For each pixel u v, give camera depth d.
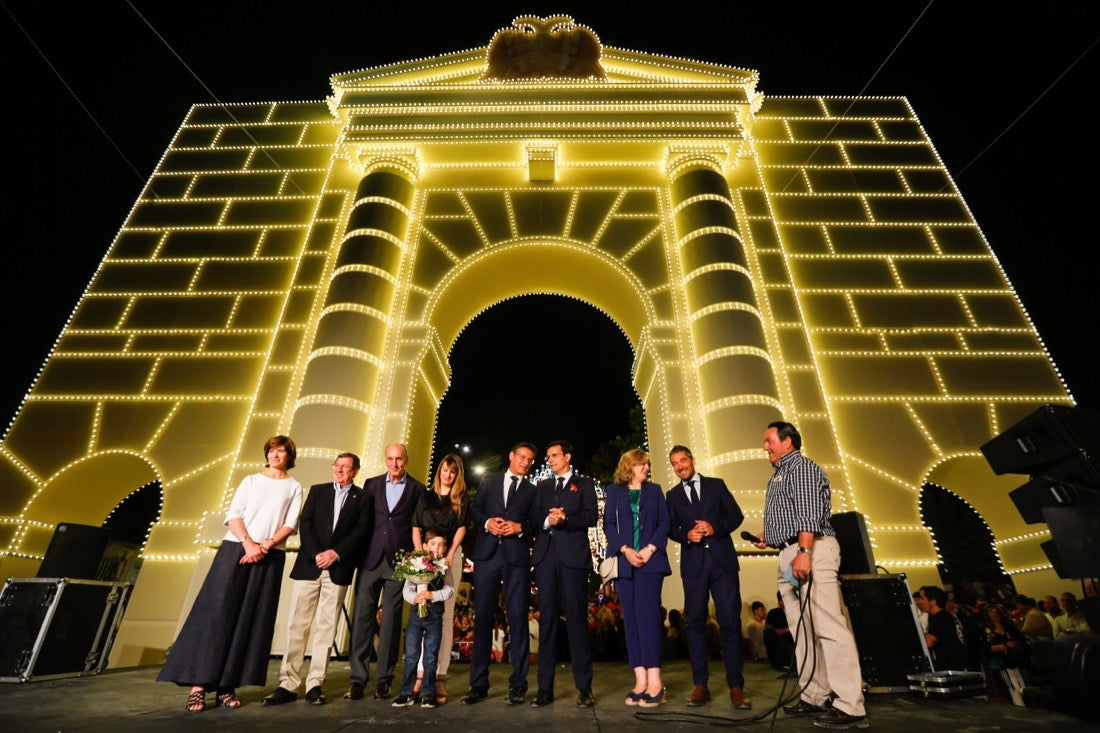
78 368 14.28
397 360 14.27
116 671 7.43
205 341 14.73
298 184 17.30
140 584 12.16
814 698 5.01
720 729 4.37
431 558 5.58
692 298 14.63
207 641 5.00
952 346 14.47
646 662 5.30
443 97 17.28
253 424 13.48
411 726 4.35
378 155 16.86
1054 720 4.65
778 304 14.94
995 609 8.30
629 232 16.05
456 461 6.24
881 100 19.02
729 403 12.95
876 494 12.91
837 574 4.90
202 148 18.08
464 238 16.00
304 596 5.64
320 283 15.34
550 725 4.43
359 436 13.12
